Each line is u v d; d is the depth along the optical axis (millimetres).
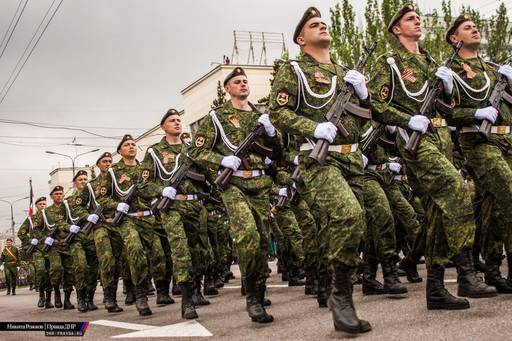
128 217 7539
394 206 6930
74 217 9812
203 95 27391
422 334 3639
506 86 5277
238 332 4820
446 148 4785
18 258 18875
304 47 4730
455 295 4992
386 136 6078
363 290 6055
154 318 6602
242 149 5398
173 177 6879
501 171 5000
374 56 14875
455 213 4312
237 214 5195
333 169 4219
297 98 4488
